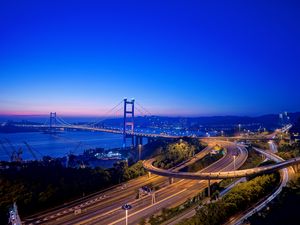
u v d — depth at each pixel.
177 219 89.06
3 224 87.56
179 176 133.12
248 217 83.25
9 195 98.19
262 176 122.62
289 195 94.94
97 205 105.56
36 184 110.62
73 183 117.75
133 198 114.06
